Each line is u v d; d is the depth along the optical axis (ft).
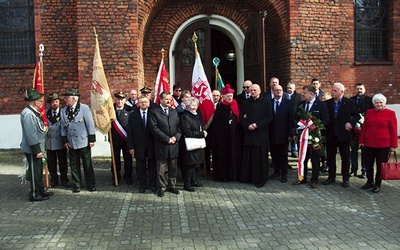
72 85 35.86
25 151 22.59
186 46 40.19
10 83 36.32
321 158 28.94
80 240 17.07
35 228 18.47
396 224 18.58
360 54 41.57
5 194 24.00
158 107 23.81
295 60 36.06
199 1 39.27
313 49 36.42
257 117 25.13
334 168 25.90
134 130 24.36
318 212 20.35
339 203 21.83
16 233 17.87
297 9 35.91
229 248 16.15
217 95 28.02
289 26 35.94
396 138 23.73
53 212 20.70
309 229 18.06
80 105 24.58
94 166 31.24
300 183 25.79
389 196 23.15
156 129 23.24
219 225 18.70
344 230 17.88
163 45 39.01
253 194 23.66
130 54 33.53
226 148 26.55
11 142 36.52
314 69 36.50
